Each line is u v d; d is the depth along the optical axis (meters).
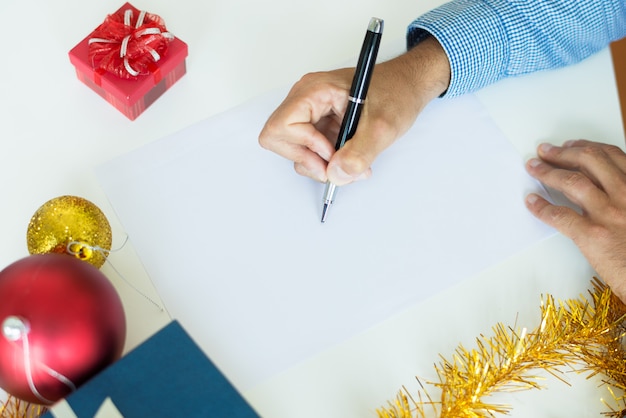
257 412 0.52
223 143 0.69
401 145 0.71
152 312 0.60
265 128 0.64
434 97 0.73
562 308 0.60
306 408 0.57
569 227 0.66
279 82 0.73
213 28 0.74
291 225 0.65
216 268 0.62
